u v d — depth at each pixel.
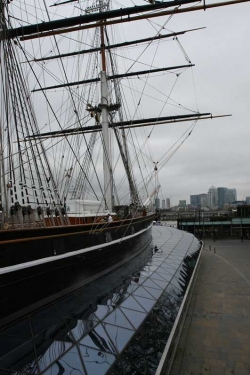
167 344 11.39
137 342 10.47
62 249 11.69
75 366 7.99
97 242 15.09
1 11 12.72
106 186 25.42
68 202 20.17
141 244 27.45
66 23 14.98
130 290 15.18
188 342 15.13
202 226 73.44
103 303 12.55
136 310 12.95
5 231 8.53
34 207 13.82
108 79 29.61
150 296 15.26
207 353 14.00
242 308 20.27
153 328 12.05
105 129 26.34
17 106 13.49
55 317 10.20
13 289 9.22
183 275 22.30
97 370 8.13
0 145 10.57
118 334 10.47
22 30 14.45
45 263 10.51
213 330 16.64
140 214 29.89
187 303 19.36
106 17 14.97
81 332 9.77
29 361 7.63
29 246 9.73
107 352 9.14
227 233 72.75
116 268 18.83
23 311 9.69
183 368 12.71
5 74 12.48
